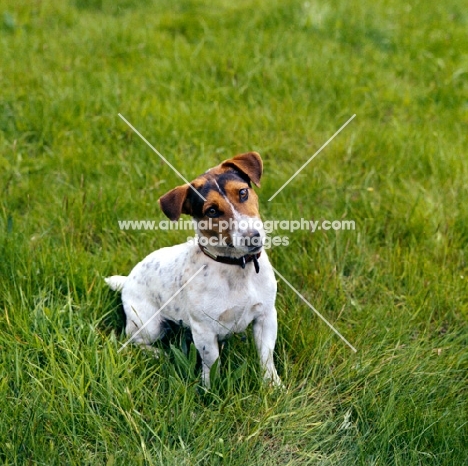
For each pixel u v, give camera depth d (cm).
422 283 699
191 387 568
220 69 1130
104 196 816
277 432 545
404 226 785
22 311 634
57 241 768
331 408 569
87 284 686
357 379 593
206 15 1345
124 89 1061
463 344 644
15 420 533
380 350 627
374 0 1423
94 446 532
